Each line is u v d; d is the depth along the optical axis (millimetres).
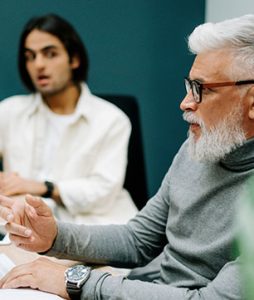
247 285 485
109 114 2246
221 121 1111
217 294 988
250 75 1086
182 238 1220
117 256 1304
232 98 1098
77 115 2213
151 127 2984
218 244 1117
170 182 1289
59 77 2199
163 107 2975
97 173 2170
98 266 1293
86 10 2822
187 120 1151
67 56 2211
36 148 2250
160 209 1339
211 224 1149
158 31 2900
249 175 1108
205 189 1166
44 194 2025
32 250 1222
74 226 1278
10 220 1189
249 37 1067
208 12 2867
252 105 1100
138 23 2877
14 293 1015
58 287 1058
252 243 486
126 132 2258
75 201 2074
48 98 2258
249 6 2361
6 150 2291
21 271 1095
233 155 1112
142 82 2934
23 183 1986
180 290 1038
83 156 2182
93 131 2207
